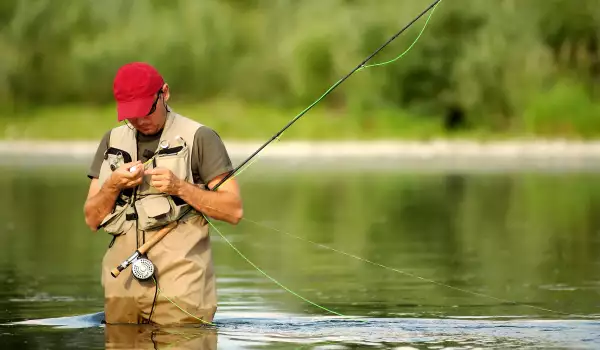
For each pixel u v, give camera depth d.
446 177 45.31
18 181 42.59
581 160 58.19
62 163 56.12
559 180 43.16
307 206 32.41
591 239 23.89
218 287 16.81
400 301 15.39
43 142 72.88
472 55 73.25
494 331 12.78
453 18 73.81
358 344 11.82
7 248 22.22
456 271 18.92
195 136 12.56
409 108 75.38
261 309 14.49
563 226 26.77
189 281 12.56
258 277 18.08
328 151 65.50
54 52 91.12
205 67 91.75
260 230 26.12
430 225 27.06
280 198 35.22
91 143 72.44
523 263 20.00
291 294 16.05
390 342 11.95
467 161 57.84
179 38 91.50
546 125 73.44
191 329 12.48
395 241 23.64
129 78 12.22
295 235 24.88
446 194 36.66
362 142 70.94
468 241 23.58
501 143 69.62
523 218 28.83
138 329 12.45
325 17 83.19
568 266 19.56
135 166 12.20
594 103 75.38
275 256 21.19
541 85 74.25
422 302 15.30
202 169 12.59
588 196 35.53
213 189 12.56
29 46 90.62
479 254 21.34
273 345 11.69
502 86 73.38
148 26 91.94
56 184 41.09
